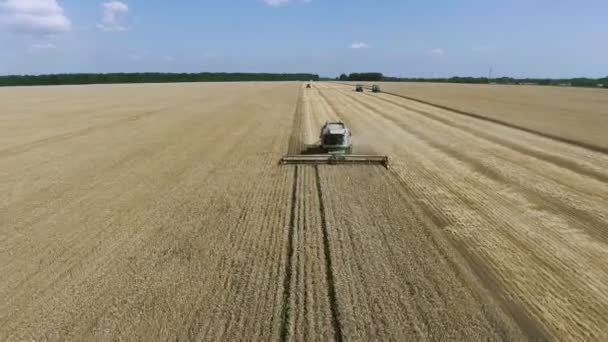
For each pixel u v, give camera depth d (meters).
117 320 7.30
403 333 6.80
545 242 10.23
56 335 6.95
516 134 26.53
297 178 16.25
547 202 13.24
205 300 7.86
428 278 8.51
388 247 9.95
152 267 9.22
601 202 13.20
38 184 16.20
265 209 12.82
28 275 9.04
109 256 9.84
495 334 6.77
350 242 10.23
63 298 8.06
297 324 7.08
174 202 13.72
